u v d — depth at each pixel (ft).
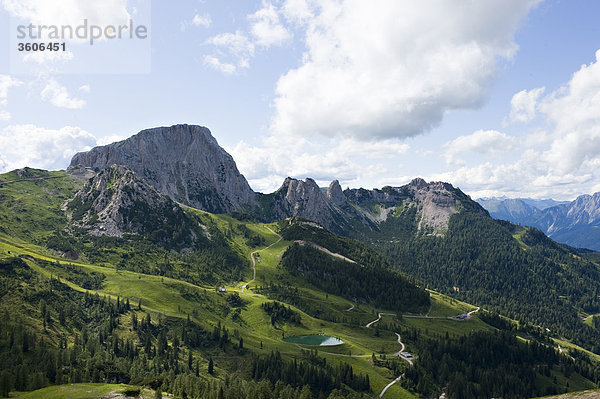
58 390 442.09
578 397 397.60
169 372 586.86
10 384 445.78
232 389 548.72
